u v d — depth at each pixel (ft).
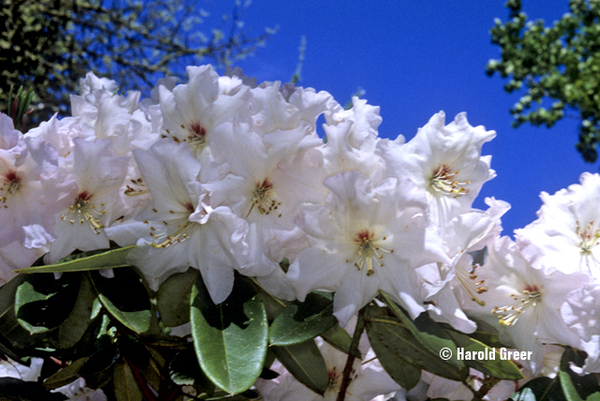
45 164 2.36
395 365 2.57
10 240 2.36
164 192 2.40
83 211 2.45
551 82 15.98
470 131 2.51
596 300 2.41
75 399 2.88
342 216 2.35
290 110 2.43
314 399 2.71
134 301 2.40
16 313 2.32
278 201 2.41
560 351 2.65
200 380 2.35
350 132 2.45
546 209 2.56
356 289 2.37
